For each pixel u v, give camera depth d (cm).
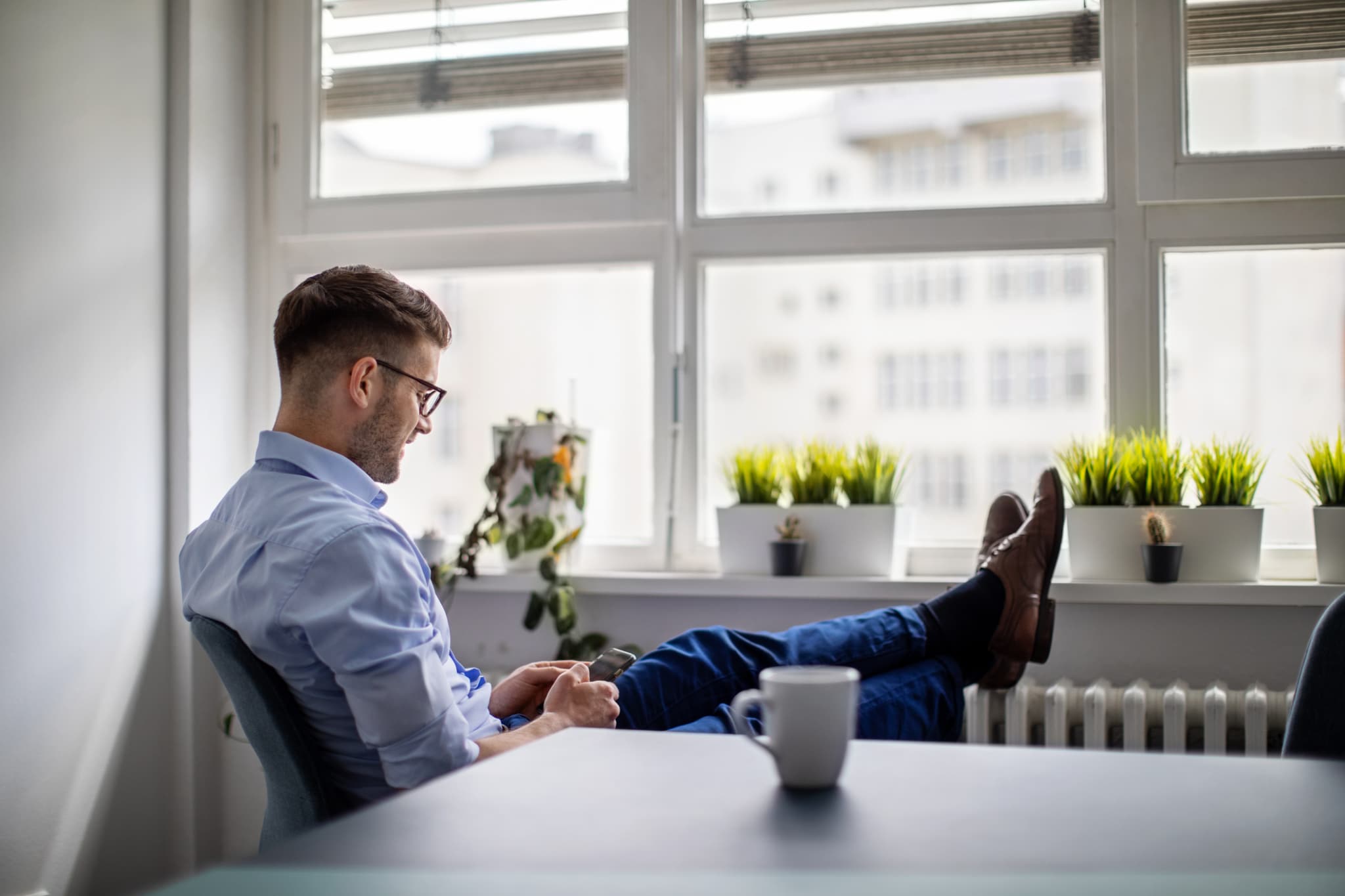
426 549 221
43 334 189
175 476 217
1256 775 77
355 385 135
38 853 187
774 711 75
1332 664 118
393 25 241
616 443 266
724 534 214
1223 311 1127
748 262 228
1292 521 206
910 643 173
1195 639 196
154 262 215
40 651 188
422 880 56
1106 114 213
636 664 159
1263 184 203
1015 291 1559
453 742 121
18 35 186
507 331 1010
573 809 70
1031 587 181
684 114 229
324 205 239
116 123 206
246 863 59
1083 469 203
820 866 58
